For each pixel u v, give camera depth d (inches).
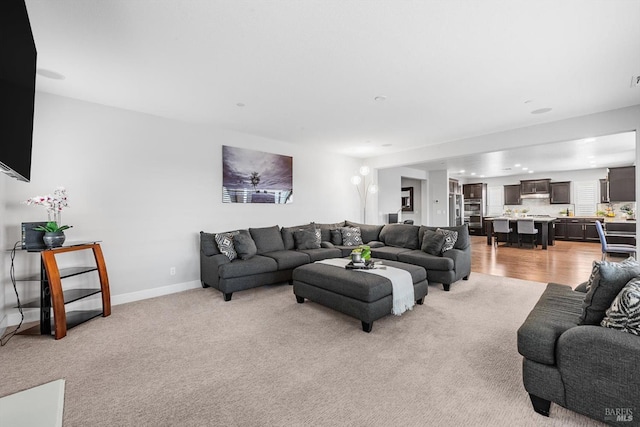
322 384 76.1
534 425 61.0
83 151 134.0
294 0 69.9
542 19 77.2
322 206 245.1
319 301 127.3
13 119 45.8
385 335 104.8
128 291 146.6
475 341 99.3
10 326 115.1
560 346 60.7
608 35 84.3
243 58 97.1
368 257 141.9
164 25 79.1
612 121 146.3
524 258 262.4
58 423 29.6
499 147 186.2
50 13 73.1
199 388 74.9
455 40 87.2
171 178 161.6
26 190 120.8
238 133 189.8
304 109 146.6
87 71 105.7
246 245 164.9
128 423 62.9
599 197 375.6
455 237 177.8
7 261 115.6
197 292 161.3
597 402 56.5
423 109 146.4
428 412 65.3
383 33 83.6
